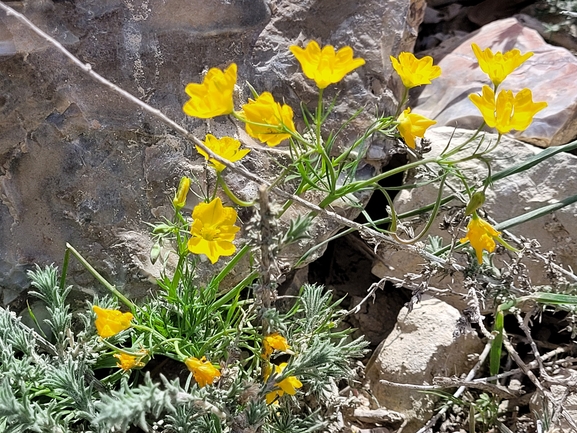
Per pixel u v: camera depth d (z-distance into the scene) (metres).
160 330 0.24
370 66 0.30
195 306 0.24
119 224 0.27
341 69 0.19
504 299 0.25
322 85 0.19
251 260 0.23
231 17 0.28
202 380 0.19
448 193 0.31
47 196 0.27
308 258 0.29
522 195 0.30
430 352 0.28
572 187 0.30
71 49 0.26
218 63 0.29
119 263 0.27
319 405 0.26
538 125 0.31
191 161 0.28
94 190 0.27
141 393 0.17
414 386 0.26
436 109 0.34
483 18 0.41
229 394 0.21
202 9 0.28
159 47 0.27
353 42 0.30
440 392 0.27
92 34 0.26
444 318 0.29
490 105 0.20
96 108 0.27
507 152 0.31
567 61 0.34
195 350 0.24
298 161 0.20
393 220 0.22
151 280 0.27
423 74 0.21
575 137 0.33
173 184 0.27
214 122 0.28
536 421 0.26
